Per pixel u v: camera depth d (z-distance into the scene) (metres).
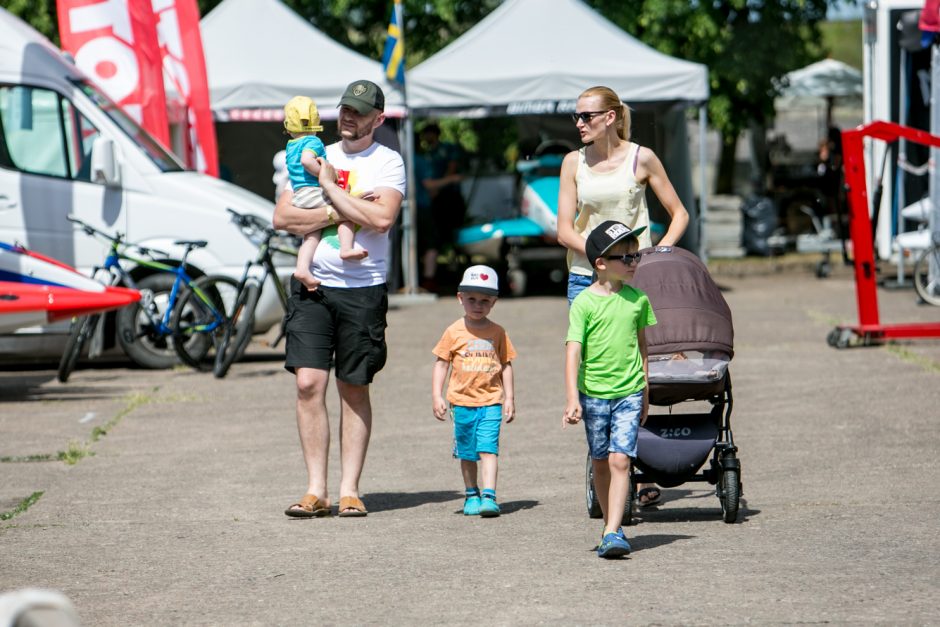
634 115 42.59
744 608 10.85
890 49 48.56
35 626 4.38
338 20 57.44
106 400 24.38
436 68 40.84
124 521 15.04
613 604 11.07
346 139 15.52
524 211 44.41
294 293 15.38
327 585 11.98
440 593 11.59
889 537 13.40
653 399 14.20
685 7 52.62
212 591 11.86
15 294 23.67
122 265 28.16
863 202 28.95
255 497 16.30
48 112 28.09
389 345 31.36
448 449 19.41
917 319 33.59
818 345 29.67
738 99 56.88
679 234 15.09
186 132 34.72
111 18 31.81
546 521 14.70
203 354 27.75
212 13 42.84
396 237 43.62
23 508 15.77
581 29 41.78
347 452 15.33
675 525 14.44
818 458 17.92
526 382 25.44
